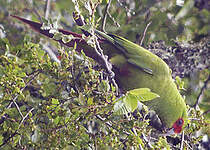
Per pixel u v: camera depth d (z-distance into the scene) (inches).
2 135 187.3
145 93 151.2
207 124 215.6
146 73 254.8
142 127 177.9
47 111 174.4
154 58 258.4
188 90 304.2
